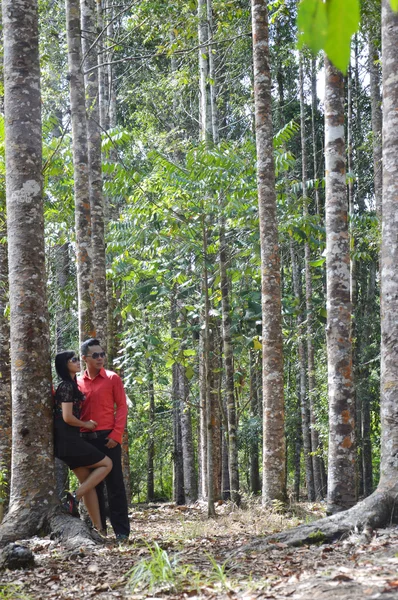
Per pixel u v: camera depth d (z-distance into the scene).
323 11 1.18
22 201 6.68
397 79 5.90
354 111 23.19
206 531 7.81
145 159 19.50
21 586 4.49
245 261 13.75
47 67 15.31
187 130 22.02
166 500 28.70
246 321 13.08
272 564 4.57
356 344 21.62
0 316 11.44
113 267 13.85
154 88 20.56
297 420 24.17
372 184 22.86
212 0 16.20
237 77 21.05
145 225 12.79
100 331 11.73
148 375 12.70
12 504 6.40
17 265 6.63
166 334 16.20
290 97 24.64
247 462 29.56
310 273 21.19
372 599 3.11
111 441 6.68
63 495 18.61
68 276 19.95
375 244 15.80
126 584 4.32
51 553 5.70
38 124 6.85
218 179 10.95
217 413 17.55
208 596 3.81
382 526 5.28
